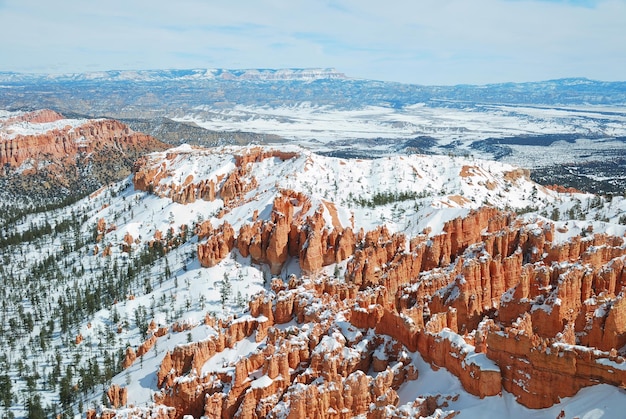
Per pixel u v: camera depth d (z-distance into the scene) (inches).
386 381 3971.5
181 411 4522.6
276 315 5674.2
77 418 5093.5
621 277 4847.4
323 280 6486.2
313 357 4407.0
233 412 4352.9
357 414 3882.9
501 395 3592.5
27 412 6063.0
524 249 6412.4
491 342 3698.3
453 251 7283.5
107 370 6107.3
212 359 5255.9
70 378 6446.9
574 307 4534.9
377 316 4731.8
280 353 4419.3
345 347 4483.3
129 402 5147.6
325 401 3870.6
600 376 3253.0
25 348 7632.9
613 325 3833.7
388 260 7524.6
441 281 5708.7
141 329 7485.2
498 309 5123.0
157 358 5693.9
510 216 7628.0
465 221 7372.1
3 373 6958.7
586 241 6077.8
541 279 4960.6
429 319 4936.0
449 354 3976.4
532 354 3457.2
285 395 4045.3
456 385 3836.1
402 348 4414.4
